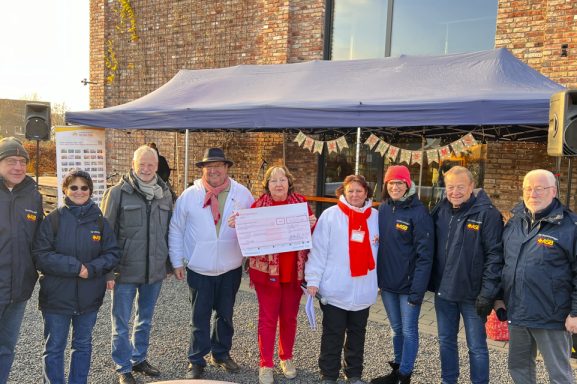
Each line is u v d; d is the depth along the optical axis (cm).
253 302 574
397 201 349
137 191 352
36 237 310
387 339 471
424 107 500
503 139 685
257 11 905
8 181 304
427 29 794
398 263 348
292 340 382
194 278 369
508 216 684
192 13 983
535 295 281
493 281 304
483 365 322
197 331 367
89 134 729
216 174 366
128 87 1088
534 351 300
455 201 324
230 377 379
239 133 947
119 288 352
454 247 323
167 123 651
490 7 733
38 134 715
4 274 299
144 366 377
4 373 319
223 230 366
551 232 279
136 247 350
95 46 1125
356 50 859
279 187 359
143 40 1055
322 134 841
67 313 310
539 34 659
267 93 676
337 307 356
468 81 578
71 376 323
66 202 316
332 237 354
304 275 366
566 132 361
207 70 869
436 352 441
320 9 849
